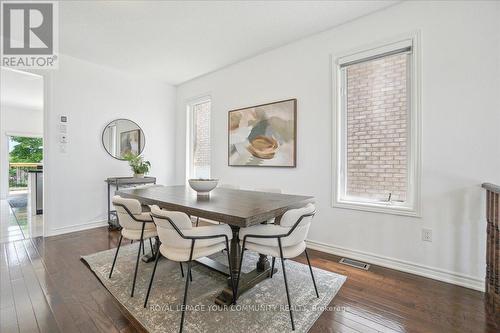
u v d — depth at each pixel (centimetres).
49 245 302
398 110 247
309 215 169
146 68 405
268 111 337
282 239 167
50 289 200
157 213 159
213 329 152
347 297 190
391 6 242
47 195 338
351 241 269
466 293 196
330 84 283
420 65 226
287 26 279
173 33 296
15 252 279
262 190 279
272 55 337
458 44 210
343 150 282
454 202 213
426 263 226
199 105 463
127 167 425
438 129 219
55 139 346
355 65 273
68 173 358
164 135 480
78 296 189
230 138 387
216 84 414
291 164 313
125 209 198
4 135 687
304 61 305
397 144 248
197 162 467
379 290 200
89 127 380
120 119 416
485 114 200
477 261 203
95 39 310
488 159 199
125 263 247
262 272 213
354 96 274
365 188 269
